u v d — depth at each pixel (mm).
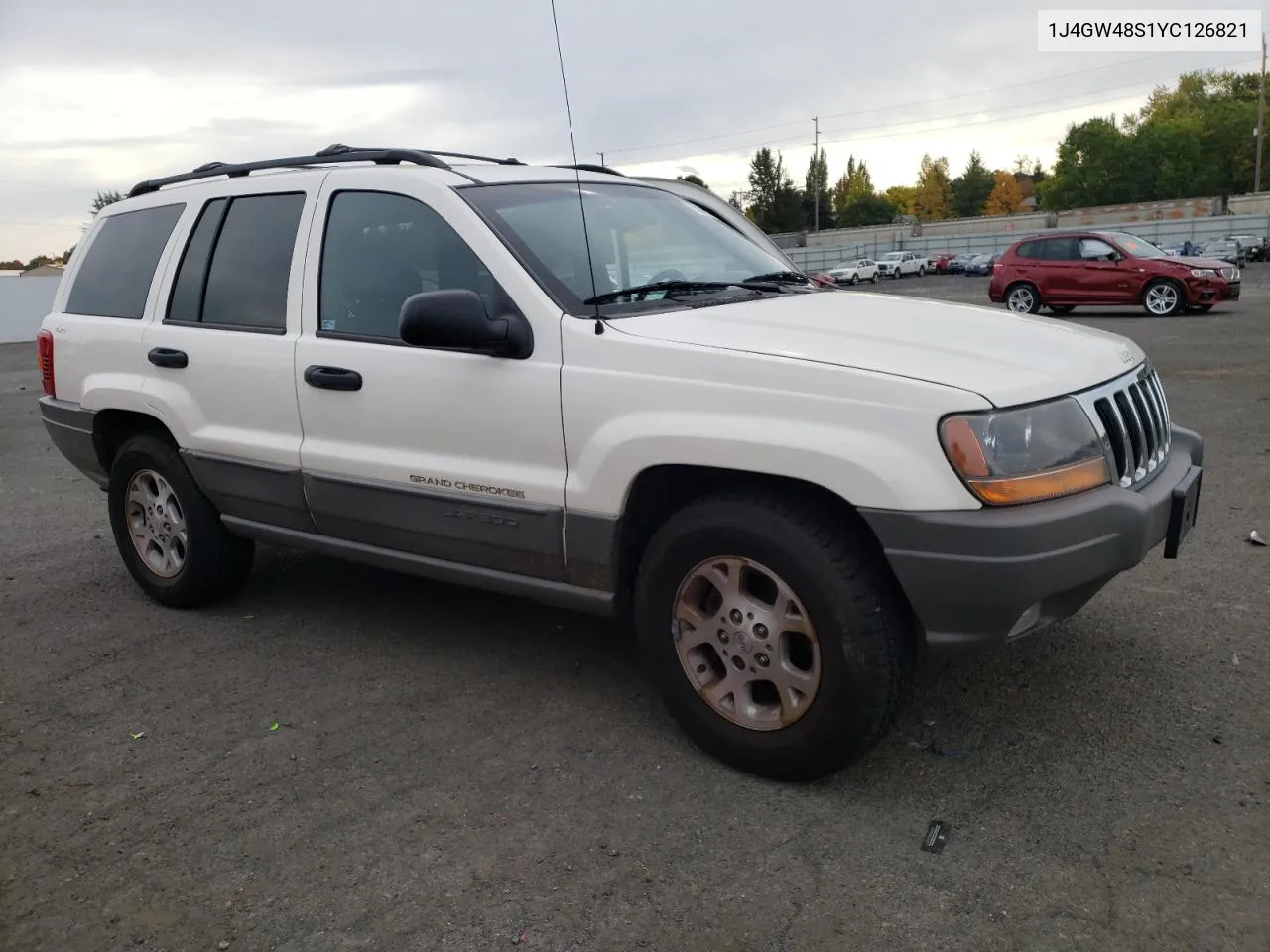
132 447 4781
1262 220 52875
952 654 2883
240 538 4781
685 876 2729
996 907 2551
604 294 3502
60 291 5262
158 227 4766
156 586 4910
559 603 3537
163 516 4828
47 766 3465
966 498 2729
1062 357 3139
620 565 3359
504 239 3529
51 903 2732
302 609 4867
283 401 4094
